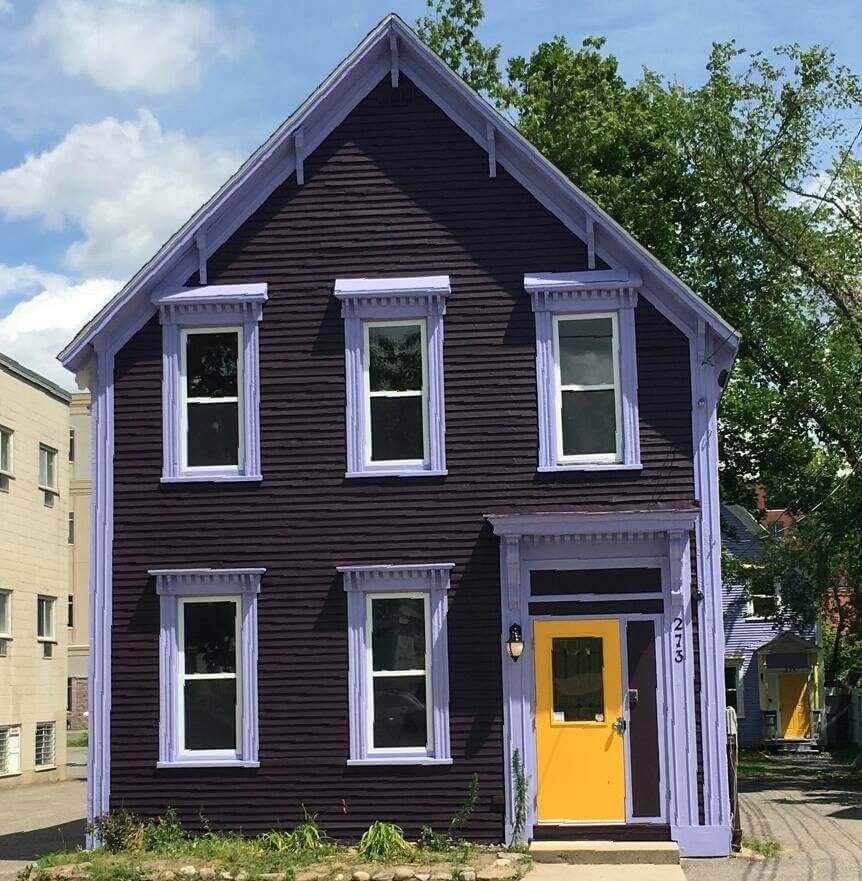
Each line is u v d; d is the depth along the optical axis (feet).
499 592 57.47
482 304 59.11
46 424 128.67
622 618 57.11
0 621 116.16
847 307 98.53
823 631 166.50
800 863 53.98
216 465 59.67
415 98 60.64
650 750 56.49
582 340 59.16
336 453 58.80
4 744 116.06
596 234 58.95
